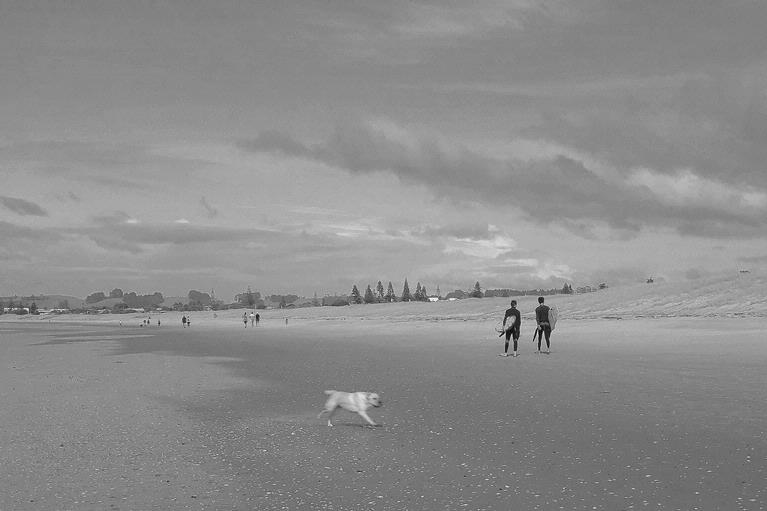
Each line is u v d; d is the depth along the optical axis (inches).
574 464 361.4
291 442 446.3
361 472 359.6
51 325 6796.3
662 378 751.7
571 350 1280.8
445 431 467.8
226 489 331.6
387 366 1023.6
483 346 1517.0
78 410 610.5
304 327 3914.9
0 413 598.9
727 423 464.4
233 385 806.5
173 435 479.2
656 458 369.1
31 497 322.7
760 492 299.4
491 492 313.0
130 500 315.0
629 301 3440.0
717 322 1999.3
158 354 1515.7
